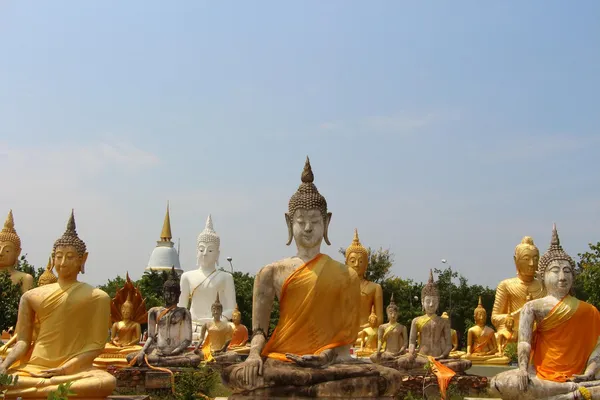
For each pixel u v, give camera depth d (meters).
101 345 13.55
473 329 22.91
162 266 65.31
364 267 24.27
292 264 12.39
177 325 21.11
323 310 12.12
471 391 18.64
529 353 12.85
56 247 13.72
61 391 10.76
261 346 12.06
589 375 12.64
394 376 11.88
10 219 23.44
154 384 19.38
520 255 24.05
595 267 27.66
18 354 13.26
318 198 12.66
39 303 13.39
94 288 13.80
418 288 47.25
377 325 23.33
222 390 16.66
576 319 12.86
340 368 11.61
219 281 29.44
